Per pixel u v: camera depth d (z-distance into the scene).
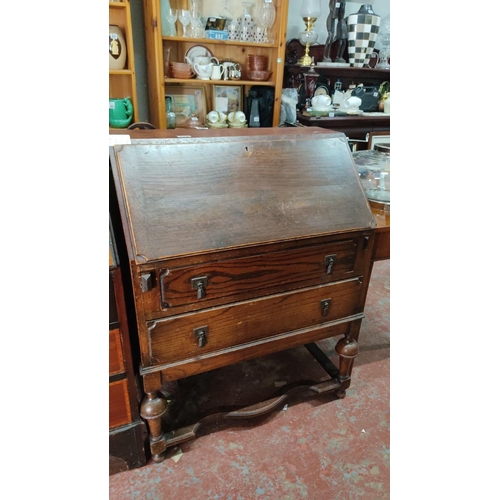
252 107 2.19
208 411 1.30
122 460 1.18
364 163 1.59
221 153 1.08
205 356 1.11
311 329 1.28
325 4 2.60
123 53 1.83
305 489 1.17
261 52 2.22
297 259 1.12
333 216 1.15
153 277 0.94
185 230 0.95
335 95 2.76
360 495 1.16
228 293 1.06
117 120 1.86
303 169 1.17
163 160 1.00
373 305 2.19
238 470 1.22
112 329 0.99
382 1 2.80
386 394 1.55
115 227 1.03
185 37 1.90
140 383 1.36
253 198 1.06
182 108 2.18
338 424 1.40
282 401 1.36
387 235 1.29
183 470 1.21
